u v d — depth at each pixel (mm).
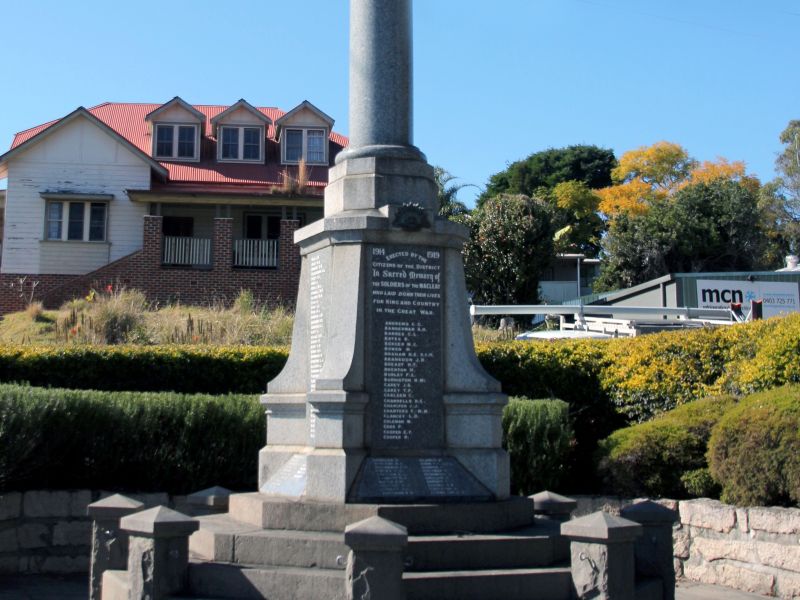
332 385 7777
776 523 9266
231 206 35562
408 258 8289
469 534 7246
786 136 55438
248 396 12234
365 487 7523
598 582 6344
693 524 10289
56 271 34031
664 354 13312
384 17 8820
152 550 6492
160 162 37250
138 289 31344
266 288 32125
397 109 8742
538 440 12070
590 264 55312
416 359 8125
